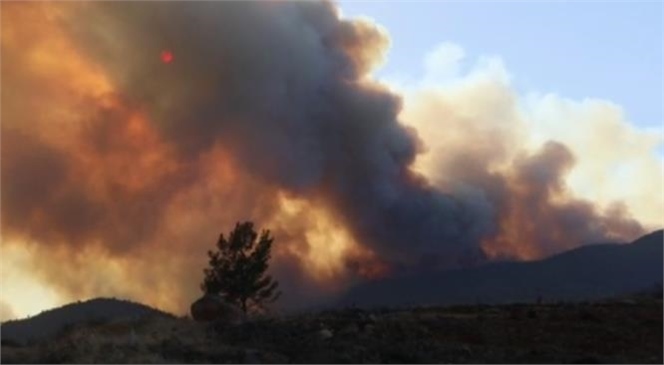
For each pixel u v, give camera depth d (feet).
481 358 70.64
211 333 85.05
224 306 99.66
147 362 75.36
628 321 76.84
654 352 69.41
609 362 67.31
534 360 69.00
